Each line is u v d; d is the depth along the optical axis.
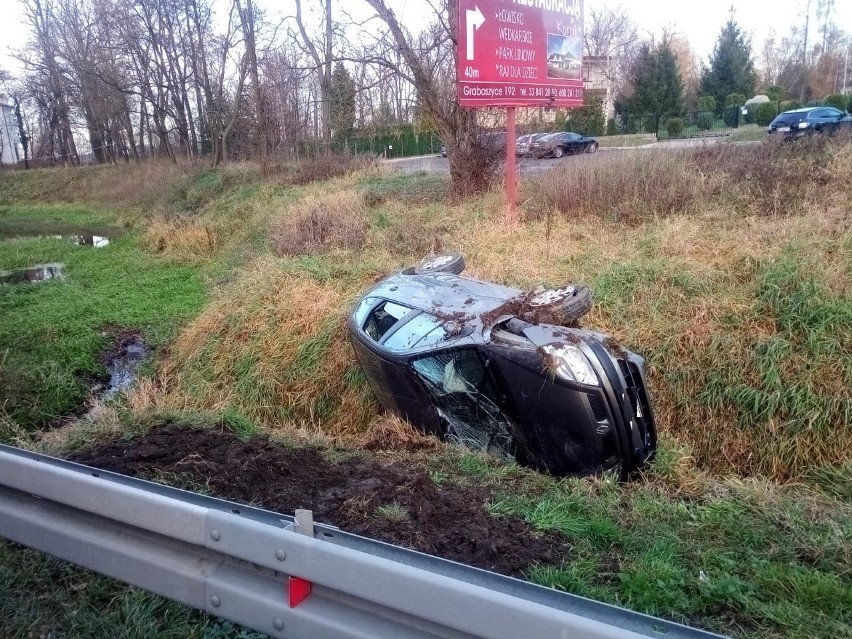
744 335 6.50
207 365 8.51
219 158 29.97
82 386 8.23
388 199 13.95
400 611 2.11
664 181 10.35
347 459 4.70
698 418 6.29
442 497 3.99
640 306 7.16
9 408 7.36
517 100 10.34
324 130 24.58
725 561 3.38
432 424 5.25
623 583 3.13
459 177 13.22
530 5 10.33
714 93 44.53
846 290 6.71
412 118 16.19
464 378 4.96
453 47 12.67
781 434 5.94
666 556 3.43
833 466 5.64
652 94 37.31
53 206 32.59
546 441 4.63
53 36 42.12
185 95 33.53
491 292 5.79
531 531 3.64
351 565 2.17
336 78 20.56
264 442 4.92
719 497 4.48
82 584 3.15
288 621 2.28
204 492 3.98
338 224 11.63
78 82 40.03
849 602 3.06
